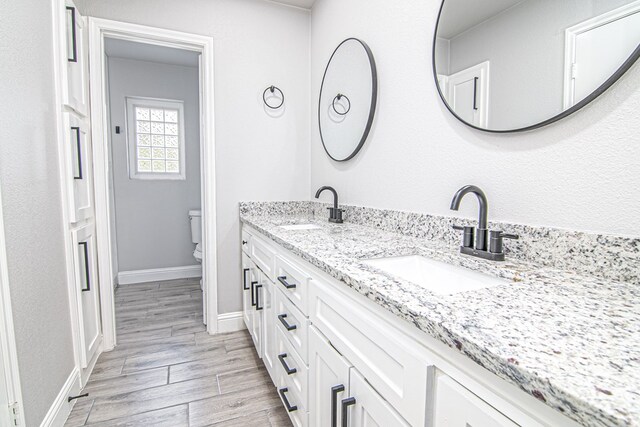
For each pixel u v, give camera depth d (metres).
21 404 1.04
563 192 0.83
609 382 0.34
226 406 1.51
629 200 0.70
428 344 0.55
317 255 0.98
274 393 1.61
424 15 1.29
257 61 2.25
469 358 0.46
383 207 1.58
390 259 1.08
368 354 0.72
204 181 2.22
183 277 3.50
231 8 2.16
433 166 1.26
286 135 2.37
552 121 0.84
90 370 1.76
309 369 1.07
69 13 1.54
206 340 2.15
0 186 0.98
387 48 1.52
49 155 1.32
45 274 1.25
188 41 2.06
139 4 1.95
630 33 0.68
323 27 2.18
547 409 0.37
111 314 2.01
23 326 1.09
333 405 0.83
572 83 0.79
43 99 1.28
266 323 1.63
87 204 1.77
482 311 0.55
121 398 1.55
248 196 2.29
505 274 0.78
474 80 1.07
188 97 3.43
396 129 1.47
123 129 3.19
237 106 2.21
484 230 0.96
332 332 0.90
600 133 0.75
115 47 2.89
